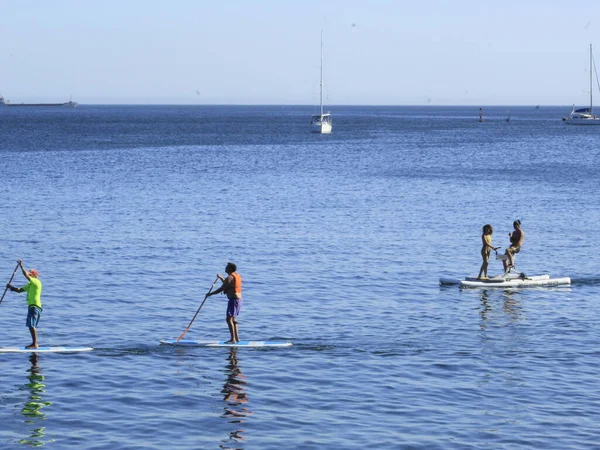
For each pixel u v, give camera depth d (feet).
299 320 116.57
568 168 375.25
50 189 276.62
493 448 74.02
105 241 177.88
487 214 224.74
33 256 160.97
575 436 76.64
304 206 238.68
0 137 625.41
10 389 87.56
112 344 104.17
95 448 73.46
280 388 88.94
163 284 138.21
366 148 526.16
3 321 114.21
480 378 92.22
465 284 138.72
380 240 182.39
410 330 111.96
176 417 80.74
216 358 99.04
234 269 105.40
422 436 76.54
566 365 96.89
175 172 344.69
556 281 141.79
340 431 77.56
